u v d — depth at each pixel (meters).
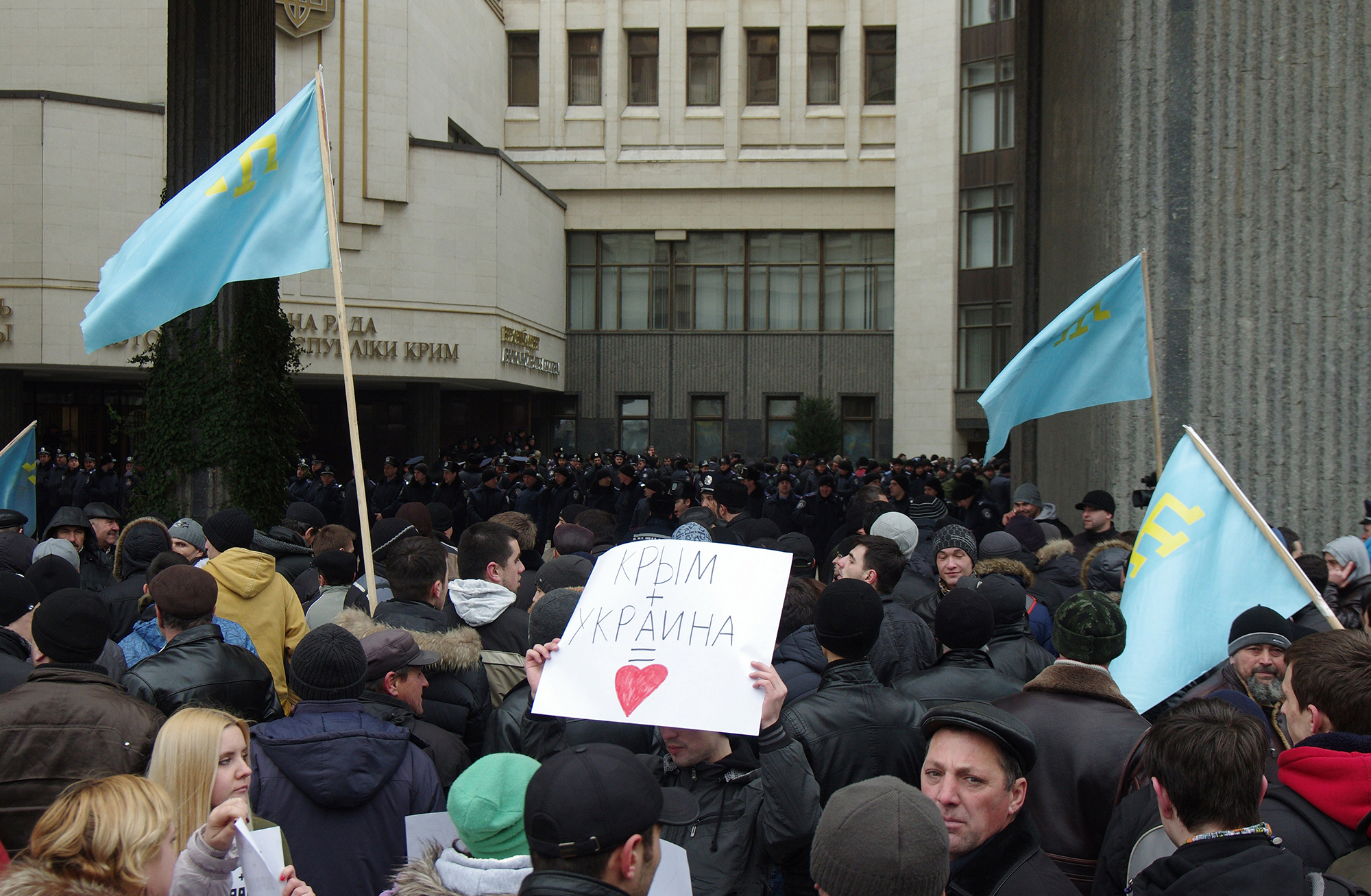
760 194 33.66
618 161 33.66
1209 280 7.37
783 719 3.27
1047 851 3.12
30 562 5.20
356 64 25.30
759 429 33.91
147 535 5.79
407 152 26.00
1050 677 3.37
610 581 2.94
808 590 4.66
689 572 2.88
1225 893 2.15
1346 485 7.14
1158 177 7.46
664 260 34.22
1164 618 4.16
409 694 3.58
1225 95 7.37
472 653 3.96
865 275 33.69
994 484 16.62
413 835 2.73
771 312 34.03
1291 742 2.99
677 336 34.16
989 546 5.92
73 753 3.02
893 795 1.92
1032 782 3.18
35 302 21.38
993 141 31.52
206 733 2.67
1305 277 7.25
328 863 2.94
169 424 9.99
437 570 4.38
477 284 27.00
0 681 3.52
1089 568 5.68
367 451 31.70
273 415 10.41
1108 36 7.75
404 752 3.11
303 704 3.13
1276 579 4.05
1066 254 10.17
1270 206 7.30
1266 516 7.25
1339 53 7.21
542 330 31.48
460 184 26.77
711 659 2.74
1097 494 7.22
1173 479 4.33
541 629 3.43
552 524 15.98
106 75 25.02
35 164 21.38
